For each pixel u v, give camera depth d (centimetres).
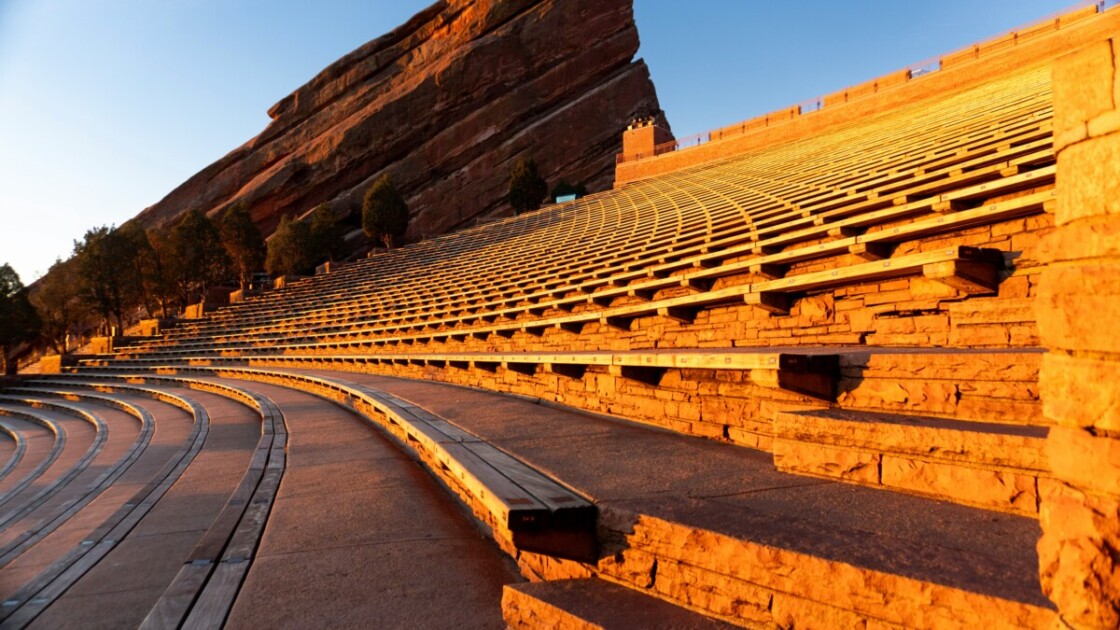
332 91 6444
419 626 330
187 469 874
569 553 328
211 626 329
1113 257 157
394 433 941
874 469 344
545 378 916
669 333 987
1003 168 781
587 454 486
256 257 5050
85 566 507
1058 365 171
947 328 579
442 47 6316
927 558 230
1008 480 286
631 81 6469
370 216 4350
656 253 1490
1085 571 154
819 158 2114
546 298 1574
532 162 4444
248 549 448
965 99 2077
